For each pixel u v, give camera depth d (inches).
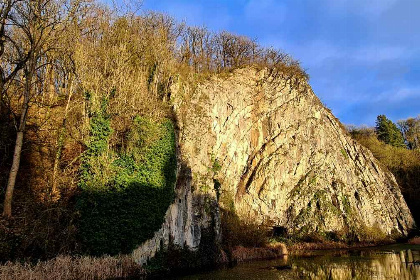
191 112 1374.3
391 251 1489.9
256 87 1854.1
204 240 1101.7
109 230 692.7
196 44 1868.8
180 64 1521.9
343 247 1680.6
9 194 594.6
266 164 1755.7
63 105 831.1
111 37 1002.7
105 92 800.3
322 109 2199.8
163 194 846.5
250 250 1302.9
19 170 693.3
